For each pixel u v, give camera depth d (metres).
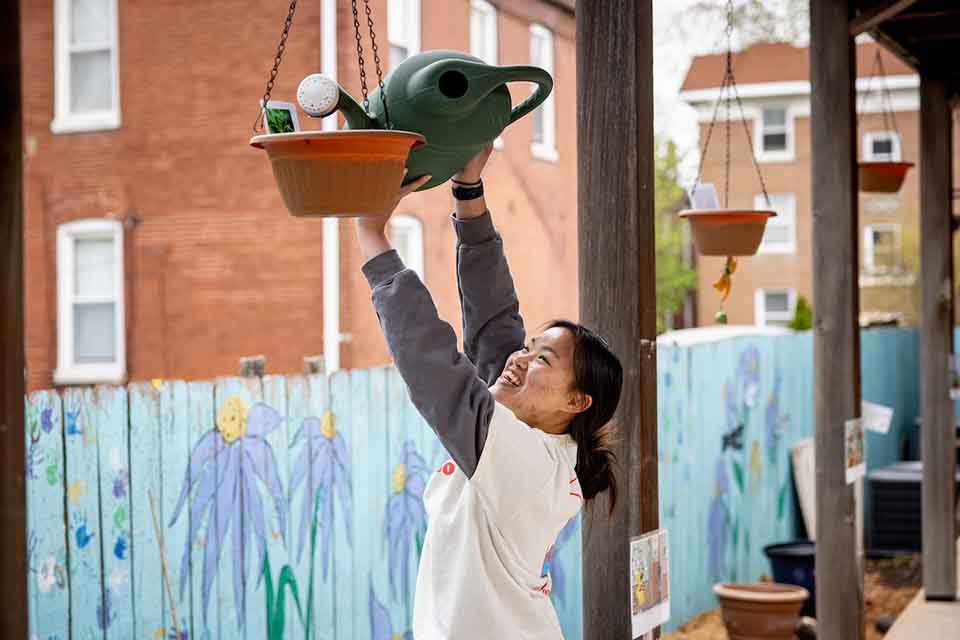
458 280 2.76
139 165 9.71
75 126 9.95
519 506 2.36
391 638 4.42
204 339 9.43
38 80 10.12
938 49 6.88
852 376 4.87
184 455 3.67
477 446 2.29
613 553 2.89
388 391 4.42
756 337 7.68
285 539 3.99
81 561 3.37
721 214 4.24
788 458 8.17
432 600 2.41
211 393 3.76
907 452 11.41
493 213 9.98
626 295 2.86
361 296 8.80
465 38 9.41
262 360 4.00
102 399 3.46
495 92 2.26
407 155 2.16
